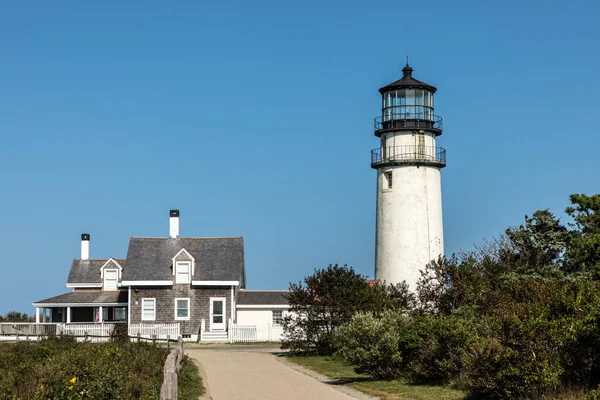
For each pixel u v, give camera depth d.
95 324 49.03
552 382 18.27
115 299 55.59
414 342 25.83
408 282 41.72
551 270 31.50
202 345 48.31
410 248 41.94
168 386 17.97
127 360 27.12
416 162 42.12
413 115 42.47
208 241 56.06
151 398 20.97
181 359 31.41
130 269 53.31
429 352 24.66
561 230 34.28
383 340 26.33
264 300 53.88
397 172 42.47
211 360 35.59
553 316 20.25
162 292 52.84
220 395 23.33
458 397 21.12
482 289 29.38
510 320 19.83
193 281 52.66
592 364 18.75
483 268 32.19
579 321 18.97
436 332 24.62
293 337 38.88
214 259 54.38
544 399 18.05
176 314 52.66
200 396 22.94
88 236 59.69
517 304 22.94
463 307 28.22
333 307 37.16
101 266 58.88
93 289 57.91
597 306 19.33
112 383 21.14
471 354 21.00
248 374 29.31
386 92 43.19
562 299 20.72
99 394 20.17
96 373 21.22
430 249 42.12
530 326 19.25
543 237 33.78
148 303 52.78
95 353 27.64
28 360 29.58
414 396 21.88
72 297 55.97
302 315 40.25
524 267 32.16
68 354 26.78
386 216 42.78
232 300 52.81
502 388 19.27
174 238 56.19
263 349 43.84
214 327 52.59
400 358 25.94
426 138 42.72
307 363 33.50
